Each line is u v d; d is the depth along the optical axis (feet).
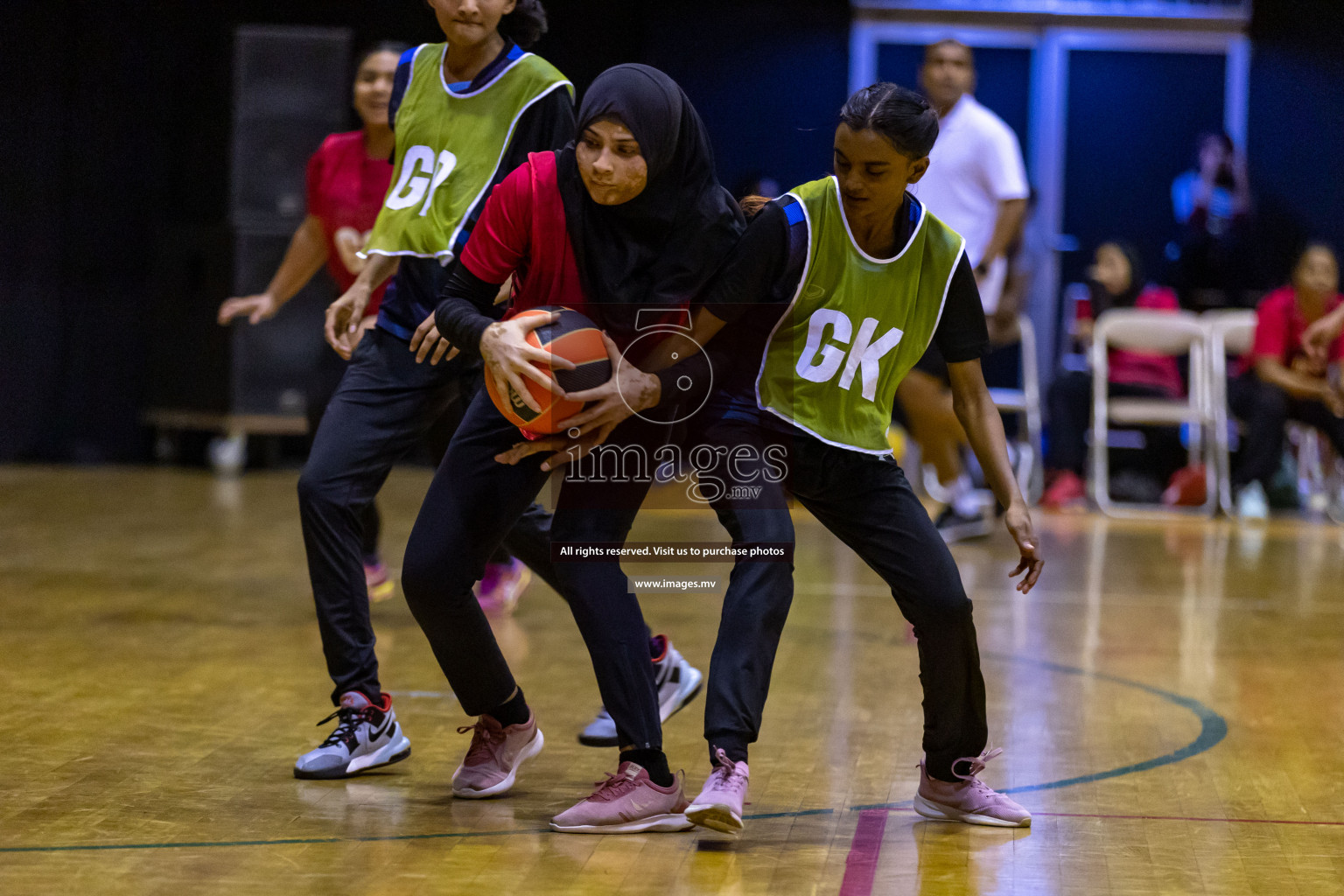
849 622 28.89
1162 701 22.34
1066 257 59.88
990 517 47.39
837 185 14.70
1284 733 20.34
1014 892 13.61
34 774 17.04
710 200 14.58
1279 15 58.29
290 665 23.66
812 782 17.48
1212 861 14.61
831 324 14.82
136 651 24.50
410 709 21.02
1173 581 34.96
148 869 13.74
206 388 55.31
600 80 14.01
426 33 58.65
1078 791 17.24
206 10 58.59
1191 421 48.70
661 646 19.93
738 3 59.16
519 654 25.27
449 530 15.58
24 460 57.21
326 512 17.66
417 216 18.19
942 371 38.47
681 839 15.17
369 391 18.25
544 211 14.60
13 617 27.30
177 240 56.03
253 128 53.11
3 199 55.67
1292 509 50.44
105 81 57.41
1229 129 59.16
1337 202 58.23
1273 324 47.85
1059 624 28.99
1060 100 59.31
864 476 15.08
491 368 14.37
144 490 49.83
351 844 14.71
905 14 59.21
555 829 15.26
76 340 57.98
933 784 15.90
